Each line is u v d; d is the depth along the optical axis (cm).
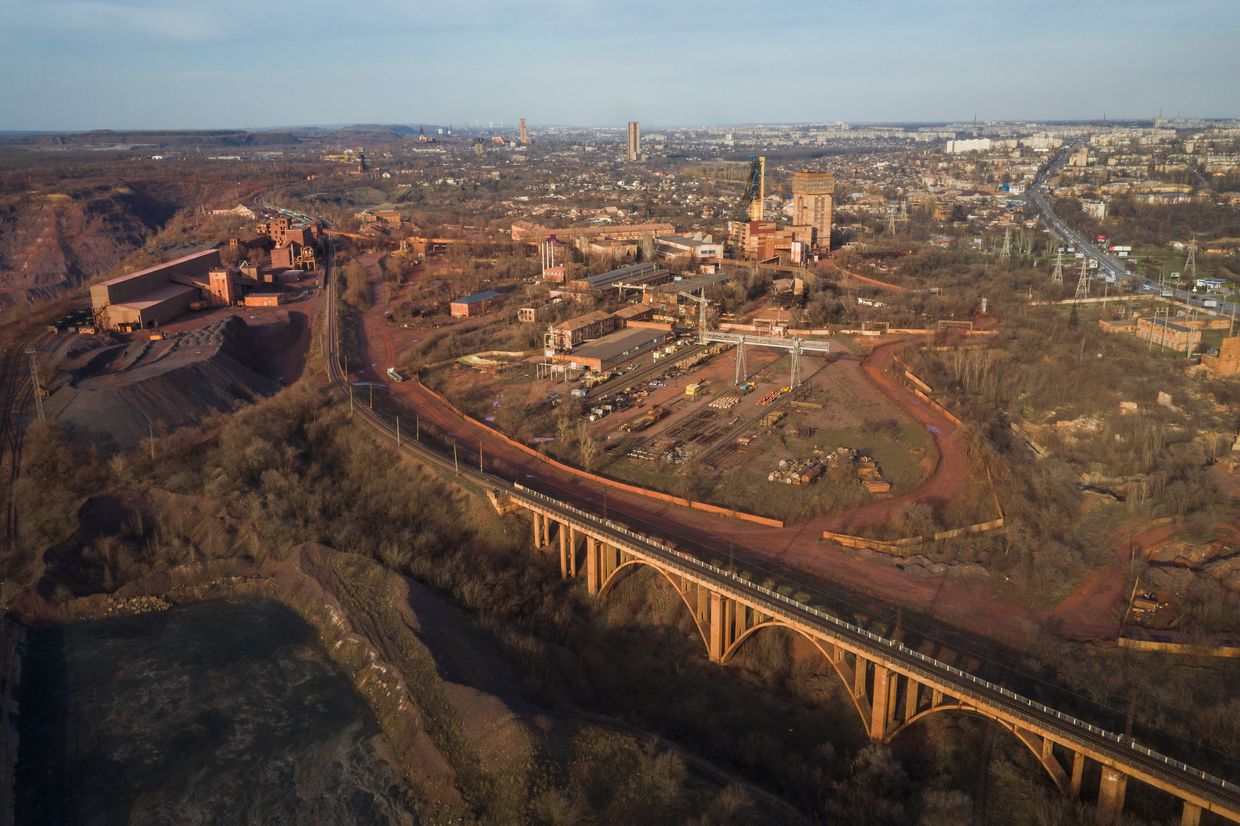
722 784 9919
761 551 13875
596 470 17375
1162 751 9369
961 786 9725
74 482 16200
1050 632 11719
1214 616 11862
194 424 19400
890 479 16738
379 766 10631
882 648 10300
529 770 9725
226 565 14850
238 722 11419
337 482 17700
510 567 14900
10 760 10719
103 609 13800
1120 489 16312
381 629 12700
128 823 9838
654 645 13025
